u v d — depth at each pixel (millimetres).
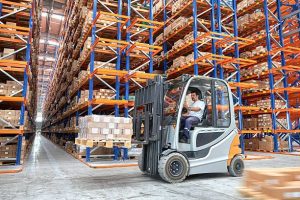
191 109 6242
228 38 10891
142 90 6535
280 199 2059
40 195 4391
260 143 12930
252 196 2355
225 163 6176
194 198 4254
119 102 9031
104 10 10891
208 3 11328
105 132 5613
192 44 11117
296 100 15391
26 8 8586
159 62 13492
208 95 6621
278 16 13297
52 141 25844
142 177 6121
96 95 9305
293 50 12070
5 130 7488
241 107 11281
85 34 10414
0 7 8328
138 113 6500
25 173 6625
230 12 12633
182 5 11781
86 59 10750
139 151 9844
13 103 9758
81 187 5023
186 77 5980
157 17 14672
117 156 9148
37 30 12609
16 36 8586
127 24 10086
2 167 7312
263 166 7652
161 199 4180
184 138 6020
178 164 5566
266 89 12336
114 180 5750
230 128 6488
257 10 12578
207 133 6117
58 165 8133
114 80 10492
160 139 5785
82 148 9578
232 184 5402
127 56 9820
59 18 29312
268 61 12234
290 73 14453
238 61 10836
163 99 5969
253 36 13203
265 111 12492
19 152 7836
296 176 2240
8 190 4746
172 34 12414
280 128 12586
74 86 12609
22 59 10633
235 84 10727
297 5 14344
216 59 10508
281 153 11656
